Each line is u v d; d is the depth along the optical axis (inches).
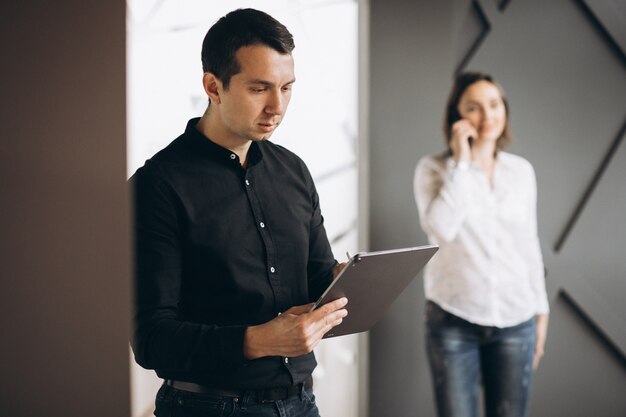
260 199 60.2
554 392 115.8
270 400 58.3
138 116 76.9
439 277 107.5
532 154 113.7
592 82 113.6
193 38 85.4
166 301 55.0
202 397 56.8
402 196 114.2
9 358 23.7
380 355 116.6
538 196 114.1
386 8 113.3
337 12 111.0
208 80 58.5
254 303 58.4
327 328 53.2
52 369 24.4
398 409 116.7
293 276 61.5
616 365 115.6
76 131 24.5
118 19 25.2
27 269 23.8
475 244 106.2
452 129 110.6
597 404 116.0
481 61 113.0
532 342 107.4
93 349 25.1
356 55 114.8
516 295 105.8
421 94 112.8
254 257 58.9
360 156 115.8
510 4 112.7
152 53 79.2
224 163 59.0
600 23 112.4
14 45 23.5
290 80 57.6
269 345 52.2
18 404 23.9
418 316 115.0
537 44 113.3
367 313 59.9
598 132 113.7
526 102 113.6
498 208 107.0
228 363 53.2
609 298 114.6
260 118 56.8
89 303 24.9
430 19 112.4
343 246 114.6
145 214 55.5
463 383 105.9
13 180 23.5
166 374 58.3
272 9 99.3
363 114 115.4
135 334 54.5
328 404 113.0
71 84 24.3
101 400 25.4
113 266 25.4
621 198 113.8
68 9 24.2
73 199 24.5
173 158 57.8
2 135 23.3
